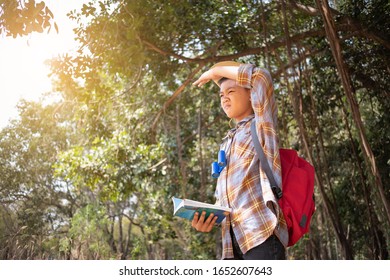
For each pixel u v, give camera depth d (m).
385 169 11.70
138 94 12.05
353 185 12.39
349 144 12.65
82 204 22.42
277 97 12.35
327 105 11.37
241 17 10.02
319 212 14.27
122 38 8.88
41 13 5.78
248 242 2.39
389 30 9.98
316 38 10.55
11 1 5.73
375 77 11.56
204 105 13.93
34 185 21.45
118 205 22.47
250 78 2.54
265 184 2.39
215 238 14.97
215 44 10.31
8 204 20.50
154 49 9.36
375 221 11.80
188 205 2.41
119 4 8.71
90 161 11.48
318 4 7.59
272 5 10.24
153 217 14.90
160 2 8.84
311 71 11.05
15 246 7.10
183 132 13.62
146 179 12.20
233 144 2.64
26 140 20.97
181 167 12.99
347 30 9.82
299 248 15.08
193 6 9.43
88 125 11.55
